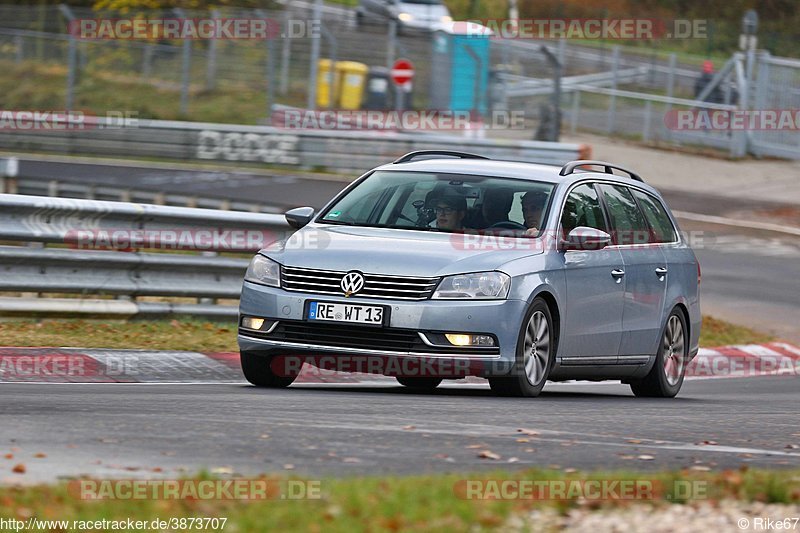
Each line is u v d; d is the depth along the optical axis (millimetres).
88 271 43969
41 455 21172
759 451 25625
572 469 21828
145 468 20406
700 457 24125
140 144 116000
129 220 45156
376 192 36469
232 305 51219
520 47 137750
